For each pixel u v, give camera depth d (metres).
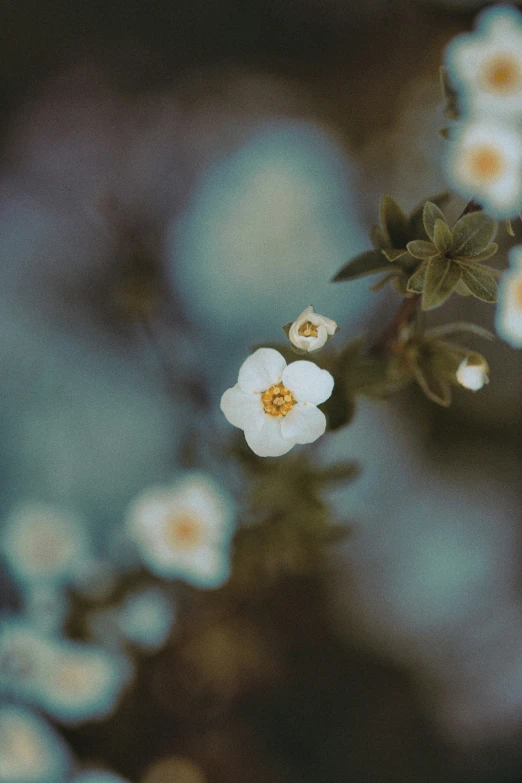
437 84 0.60
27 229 0.61
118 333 0.57
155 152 0.64
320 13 0.66
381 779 0.56
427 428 0.58
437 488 0.58
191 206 0.60
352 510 0.56
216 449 0.45
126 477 0.55
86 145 0.65
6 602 0.53
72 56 0.67
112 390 0.56
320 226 0.55
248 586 0.46
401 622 0.57
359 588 0.57
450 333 0.35
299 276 0.55
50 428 0.55
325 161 0.59
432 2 0.62
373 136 0.61
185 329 0.54
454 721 0.57
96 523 0.54
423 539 0.57
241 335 0.55
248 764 0.54
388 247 0.33
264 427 0.32
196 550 0.42
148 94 0.67
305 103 0.64
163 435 0.55
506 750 0.57
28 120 0.65
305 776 0.55
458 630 0.58
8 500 0.54
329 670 0.57
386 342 0.35
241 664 0.53
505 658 0.57
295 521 0.40
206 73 0.67
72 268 0.60
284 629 0.56
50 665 0.45
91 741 0.50
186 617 0.50
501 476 0.58
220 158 0.62
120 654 0.46
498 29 0.34
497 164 0.33
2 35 0.66
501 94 0.34
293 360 0.34
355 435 0.55
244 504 0.42
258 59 0.67
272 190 0.56
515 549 0.58
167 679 0.51
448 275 0.31
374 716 0.57
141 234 0.59
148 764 0.51
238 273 0.55
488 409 0.57
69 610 0.46
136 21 0.67
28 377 0.56
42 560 0.47
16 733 0.45
